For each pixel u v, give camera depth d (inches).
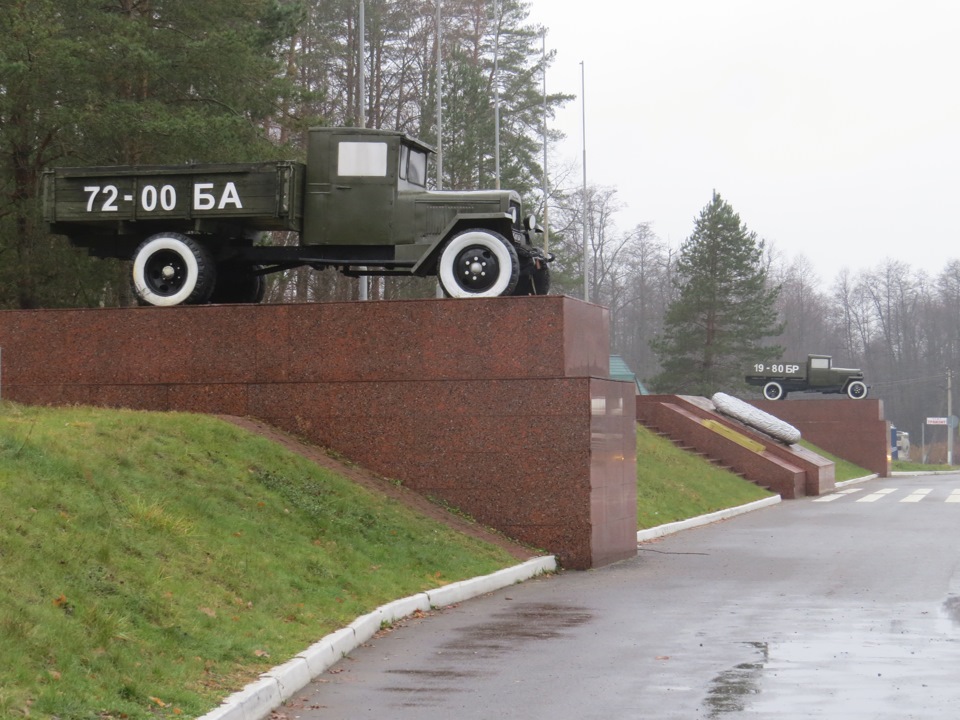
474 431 658.8
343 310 677.3
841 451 1989.4
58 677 282.7
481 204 700.7
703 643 424.2
